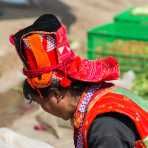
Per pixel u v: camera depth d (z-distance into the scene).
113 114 3.22
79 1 19.50
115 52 10.52
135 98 3.40
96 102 3.31
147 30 10.79
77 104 3.36
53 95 3.36
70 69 3.30
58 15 17.55
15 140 5.89
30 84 3.36
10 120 8.48
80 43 13.51
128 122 3.21
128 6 19.36
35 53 3.27
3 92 9.52
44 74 3.28
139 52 10.32
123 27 11.03
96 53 10.69
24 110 8.81
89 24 16.62
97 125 3.18
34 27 3.28
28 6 18.36
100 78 3.31
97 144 3.12
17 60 11.64
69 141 7.69
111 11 18.58
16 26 15.23
